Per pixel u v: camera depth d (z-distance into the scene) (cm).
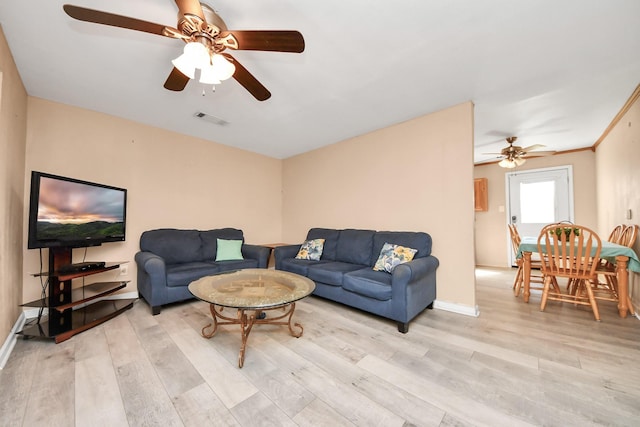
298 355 187
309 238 402
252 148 440
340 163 401
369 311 250
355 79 232
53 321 226
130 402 138
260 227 468
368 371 167
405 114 304
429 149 301
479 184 553
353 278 261
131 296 314
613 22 165
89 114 292
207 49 143
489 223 550
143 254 291
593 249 265
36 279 253
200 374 163
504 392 147
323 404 138
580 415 130
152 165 339
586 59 204
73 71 221
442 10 157
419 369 169
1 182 180
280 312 272
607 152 366
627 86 244
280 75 226
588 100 272
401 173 326
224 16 162
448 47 190
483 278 431
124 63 211
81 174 285
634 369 168
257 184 464
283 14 161
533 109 293
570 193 465
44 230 205
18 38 181
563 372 165
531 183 508
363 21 166
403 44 187
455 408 135
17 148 222
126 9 159
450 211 283
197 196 383
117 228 282
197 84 242
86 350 191
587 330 226
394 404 138
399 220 327
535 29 172
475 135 382
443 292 285
